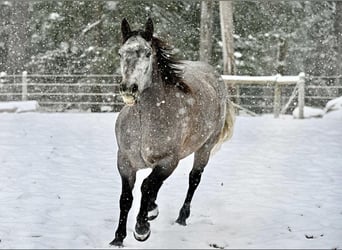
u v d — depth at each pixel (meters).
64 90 31.97
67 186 9.80
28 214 7.86
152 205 7.28
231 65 25.02
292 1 31.20
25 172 10.91
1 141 14.60
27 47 33.25
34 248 6.37
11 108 22.33
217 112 8.24
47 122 18.77
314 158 12.98
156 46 6.70
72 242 6.66
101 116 21.09
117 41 28.72
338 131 17.14
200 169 8.29
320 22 33.62
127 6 28.03
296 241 6.85
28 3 32.47
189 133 7.12
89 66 30.67
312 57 34.78
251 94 32.81
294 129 17.72
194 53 29.72
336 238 7.06
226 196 9.40
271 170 11.64
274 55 33.12
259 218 8.03
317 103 33.88
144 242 6.81
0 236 6.85
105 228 7.37
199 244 6.78
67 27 30.27
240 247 6.68
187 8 29.64
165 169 6.64
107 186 9.90
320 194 9.57
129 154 6.61
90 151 13.48
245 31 31.23
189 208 7.95
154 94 6.57
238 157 13.06
